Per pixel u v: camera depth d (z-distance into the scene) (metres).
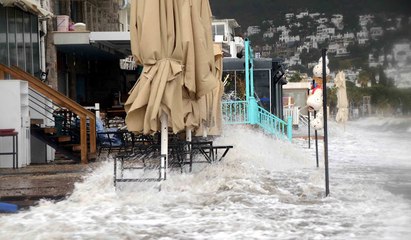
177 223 12.42
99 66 52.69
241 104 38.22
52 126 29.31
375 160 27.31
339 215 13.26
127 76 56.28
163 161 17.17
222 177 18.84
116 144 31.09
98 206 14.59
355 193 16.33
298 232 11.38
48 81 39.81
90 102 50.94
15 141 25.03
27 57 33.28
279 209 14.15
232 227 11.92
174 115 17.44
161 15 17.66
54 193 16.66
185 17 17.81
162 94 17.17
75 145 26.88
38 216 13.22
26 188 17.80
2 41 30.06
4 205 14.07
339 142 39.66
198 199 15.59
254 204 14.93
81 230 11.63
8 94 25.59
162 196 15.67
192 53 18.02
